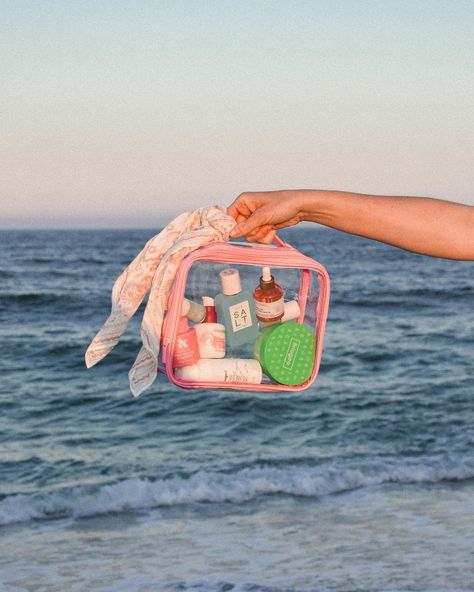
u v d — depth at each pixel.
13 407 11.18
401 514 5.81
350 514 5.85
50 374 13.66
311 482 6.72
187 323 1.70
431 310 23.62
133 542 5.33
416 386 12.83
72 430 9.82
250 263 1.66
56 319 21.36
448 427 9.98
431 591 4.27
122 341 15.60
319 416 10.45
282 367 1.68
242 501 6.29
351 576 4.54
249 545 5.20
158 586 4.51
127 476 7.62
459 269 43.06
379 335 18.59
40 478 7.66
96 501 6.30
